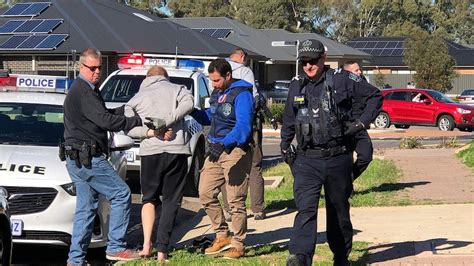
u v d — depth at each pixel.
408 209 10.23
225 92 7.27
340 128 6.09
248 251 7.69
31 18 34.34
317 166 6.20
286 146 6.39
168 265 7.08
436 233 8.41
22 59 31.70
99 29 33.50
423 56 48.94
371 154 6.71
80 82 6.76
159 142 7.13
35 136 8.72
